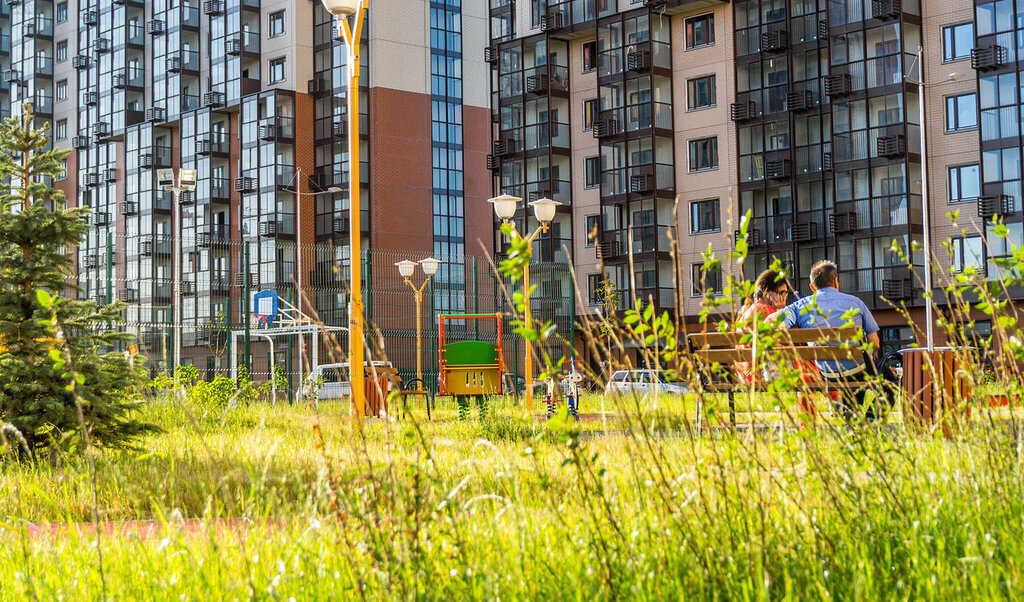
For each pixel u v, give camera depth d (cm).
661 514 398
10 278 988
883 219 4356
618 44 5091
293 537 455
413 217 5706
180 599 383
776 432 470
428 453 393
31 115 1055
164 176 3406
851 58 4494
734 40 4828
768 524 380
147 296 2464
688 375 411
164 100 6588
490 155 5500
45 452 964
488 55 5606
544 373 381
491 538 407
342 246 5588
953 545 370
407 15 5788
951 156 4275
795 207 4616
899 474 455
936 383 585
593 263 5141
